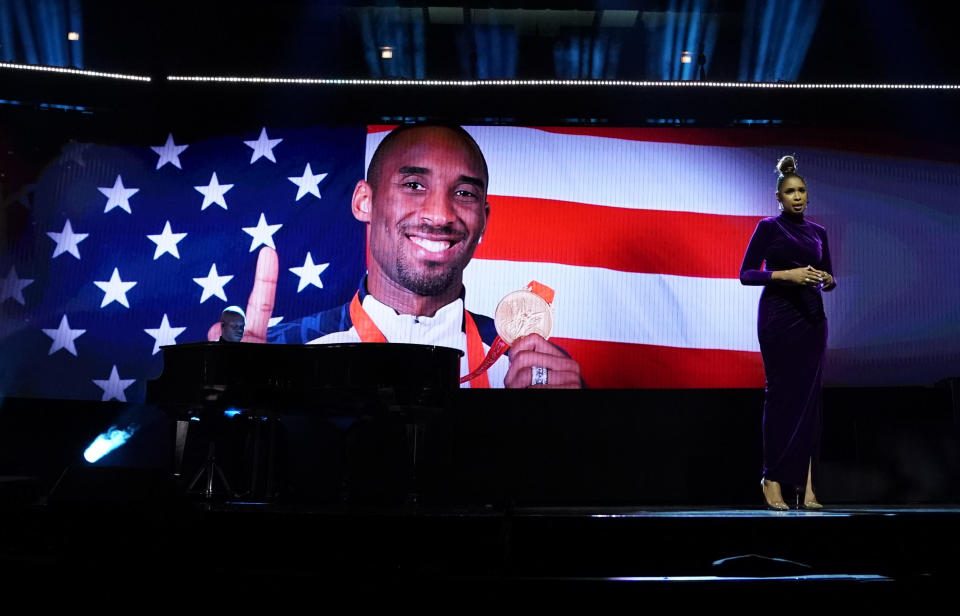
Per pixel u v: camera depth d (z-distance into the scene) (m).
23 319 7.70
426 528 4.62
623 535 4.62
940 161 7.69
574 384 7.52
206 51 7.84
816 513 4.85
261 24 7.55
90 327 7.72
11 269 7.74
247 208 7.90
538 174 7.83
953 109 7.70
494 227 7.77
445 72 8.27
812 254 5.67
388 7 7.27
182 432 6.22
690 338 7.57
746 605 3.69
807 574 4.00
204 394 5.96
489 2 7.15
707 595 3.71
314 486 7.28
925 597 3.66
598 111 7.84
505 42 7.78
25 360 7.64
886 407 7.05
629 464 7.16
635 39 7.66
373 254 7.79
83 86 7.81
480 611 3.80
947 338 7.45
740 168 7.81
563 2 7.12
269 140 8.00
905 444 6.84
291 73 8.12
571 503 7.06
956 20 7.12
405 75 8.33
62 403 7.44
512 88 7.76
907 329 7.49
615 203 7.78
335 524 4.63
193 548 4.58
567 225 7.76
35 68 7.63
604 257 7.70
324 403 6.02
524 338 7.60
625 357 7.55
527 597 3.80
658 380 7.52
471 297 7.70
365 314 7.71
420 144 7.86
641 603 3.74
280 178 7.93
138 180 7.95
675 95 7.74
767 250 5.74
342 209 7.87
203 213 7.91
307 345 6.00
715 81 7.78
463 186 7.82
